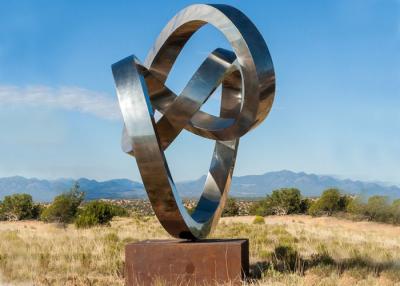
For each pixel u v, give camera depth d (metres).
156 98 10.85
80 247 15.20
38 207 50.12
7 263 11.88
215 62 10.29
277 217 48.56
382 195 40.06
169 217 9.11
